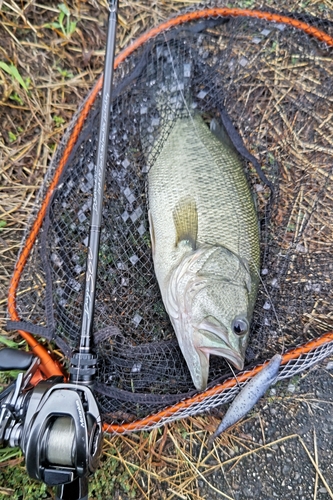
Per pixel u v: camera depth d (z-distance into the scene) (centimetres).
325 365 53
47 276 47
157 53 50
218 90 52
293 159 54
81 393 33
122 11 52
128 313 50
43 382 36
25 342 49
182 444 51
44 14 51
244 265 46
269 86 54
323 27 53
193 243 46
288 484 51
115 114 49
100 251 49
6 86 50
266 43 53
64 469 30
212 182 48
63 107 52
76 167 49
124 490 49
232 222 47
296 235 53
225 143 50
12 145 51
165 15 53
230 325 44
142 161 50
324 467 52
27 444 30
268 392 52
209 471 51
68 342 47
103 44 52
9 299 47
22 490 47
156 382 49
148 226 51
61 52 51
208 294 44
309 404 53
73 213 49
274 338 51
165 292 46
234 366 46
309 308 52
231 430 52
